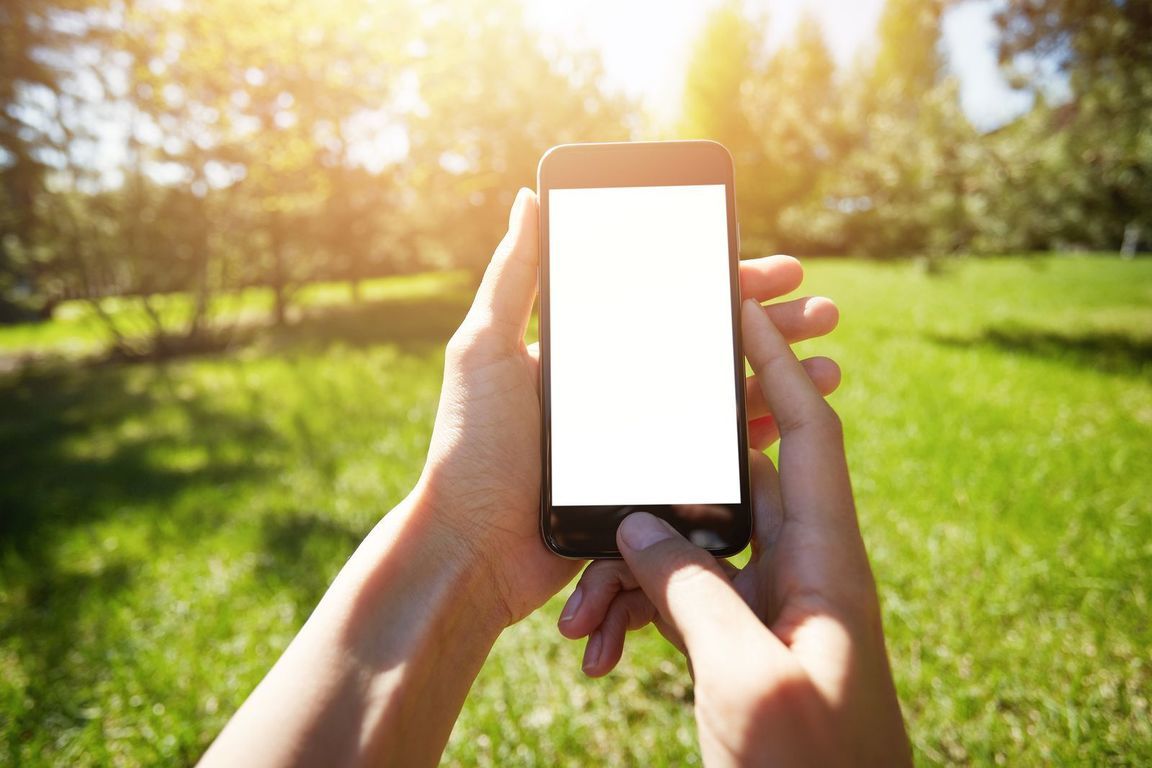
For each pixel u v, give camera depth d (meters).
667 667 2.29
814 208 11.27
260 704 0.91
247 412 6.18
